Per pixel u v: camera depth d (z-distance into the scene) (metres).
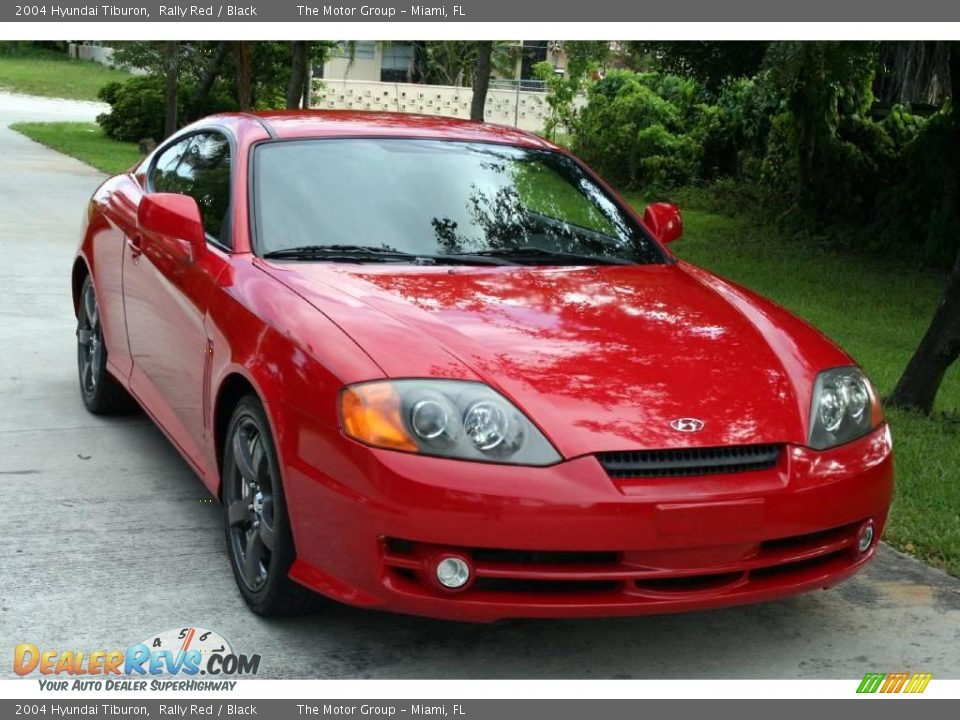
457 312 3.44
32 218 12.82
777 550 3.16
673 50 14.18
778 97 16.56
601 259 4.18
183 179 4.79
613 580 3.00
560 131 35.19
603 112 24.27
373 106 40.22
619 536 2.91
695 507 2.96
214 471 3.85
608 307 3.63
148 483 4.63
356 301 3.42
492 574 2.95
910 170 14.44
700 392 3.18
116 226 5.16
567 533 2.89
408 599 2.99
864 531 3.33
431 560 2.94
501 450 2.94
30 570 3.75
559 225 4.29
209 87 28.20
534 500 2.88
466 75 43.59
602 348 3.31
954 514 4.60
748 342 3.50
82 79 51.78
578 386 3.10
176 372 4.23
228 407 3.75
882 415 3.54
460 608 2.99
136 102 27.23
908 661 3.40
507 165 4.52
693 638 3.51
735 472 3.07
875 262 14.14
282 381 3.25
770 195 18.17
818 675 3.29
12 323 7.40
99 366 5.35
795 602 3.80
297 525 3.19
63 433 5.24
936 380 6.31
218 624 3.45
